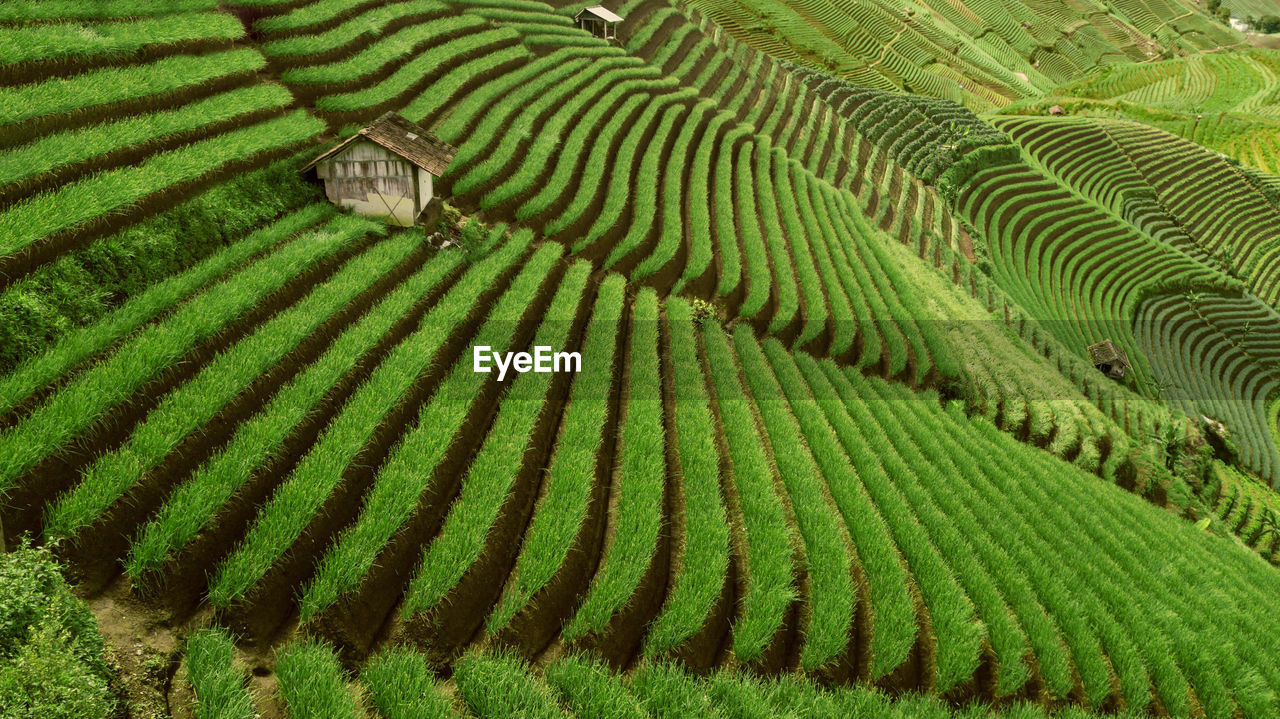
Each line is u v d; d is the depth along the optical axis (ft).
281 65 77.51
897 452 59.31
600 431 44.04
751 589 35.04
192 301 39.78
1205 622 48.44
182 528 26.35
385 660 25.99
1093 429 87.10
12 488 25.46
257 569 26.23
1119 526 62.23
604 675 27.78
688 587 33.73
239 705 22.09
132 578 25.13
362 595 27.50
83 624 22.18
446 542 30.96
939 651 35.32
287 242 51.24
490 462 37.22
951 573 40.98
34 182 41.06
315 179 60.80
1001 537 49.55
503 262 60.44
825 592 36.09
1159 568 56.13
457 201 68.90
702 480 42.57
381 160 58.44
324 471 31.58
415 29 100.63
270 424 32.94
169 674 23.32
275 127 62.34
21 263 35.55
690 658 31.30
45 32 54.90
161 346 34.22
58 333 34.32
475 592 30.09
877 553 40.52
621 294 65.31
